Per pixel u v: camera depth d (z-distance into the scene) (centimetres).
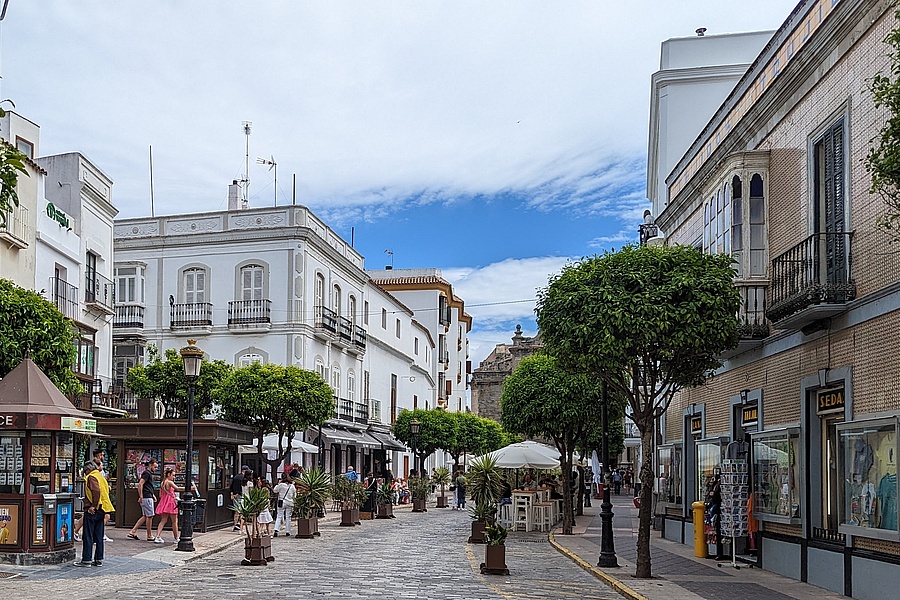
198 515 2367
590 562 1892
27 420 1591
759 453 1802
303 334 4288
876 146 1345
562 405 2948
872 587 1306
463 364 9106
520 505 2938
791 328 1617
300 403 3372
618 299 1608
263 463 4038
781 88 1741
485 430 6253
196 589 1418
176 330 4359
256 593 1378
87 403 2861
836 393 1483
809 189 1619
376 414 5594
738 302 1647
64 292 2873
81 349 3052
